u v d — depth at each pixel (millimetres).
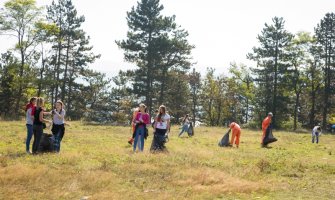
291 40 61156
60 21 61375
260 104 63344
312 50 61312
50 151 13461
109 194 8227
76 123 37656
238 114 78125
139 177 10102
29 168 9984
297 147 22188
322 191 9578
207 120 81938
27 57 49500
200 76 83125
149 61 55750
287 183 10398
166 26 56219
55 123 13789
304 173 12164
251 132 37531
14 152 13375
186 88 74125
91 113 72938
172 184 9523
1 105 54156
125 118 71812
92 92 73500
